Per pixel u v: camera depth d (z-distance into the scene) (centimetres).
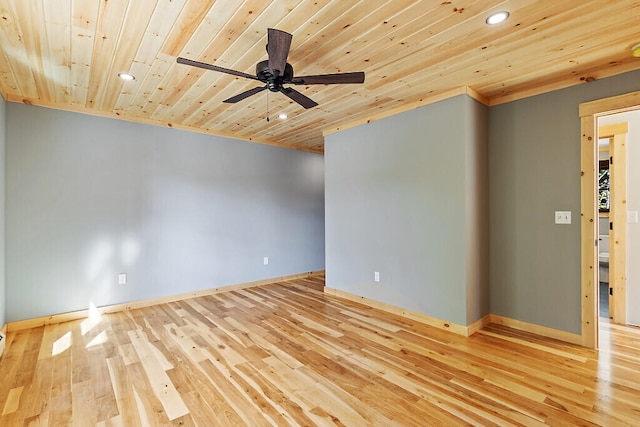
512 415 183
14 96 321
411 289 346
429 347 274
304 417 184
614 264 329
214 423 179
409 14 190
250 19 194
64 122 352
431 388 212
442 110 315
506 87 301
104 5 180
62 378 226
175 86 300
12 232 321
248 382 221
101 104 352
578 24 200
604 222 518
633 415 182
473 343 281
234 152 489
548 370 233
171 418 183
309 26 202
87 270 364
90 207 367
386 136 372
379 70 265
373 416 184
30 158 332
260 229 519
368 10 186
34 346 280
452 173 307
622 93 254
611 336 295
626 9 184
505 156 321
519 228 312
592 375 226
